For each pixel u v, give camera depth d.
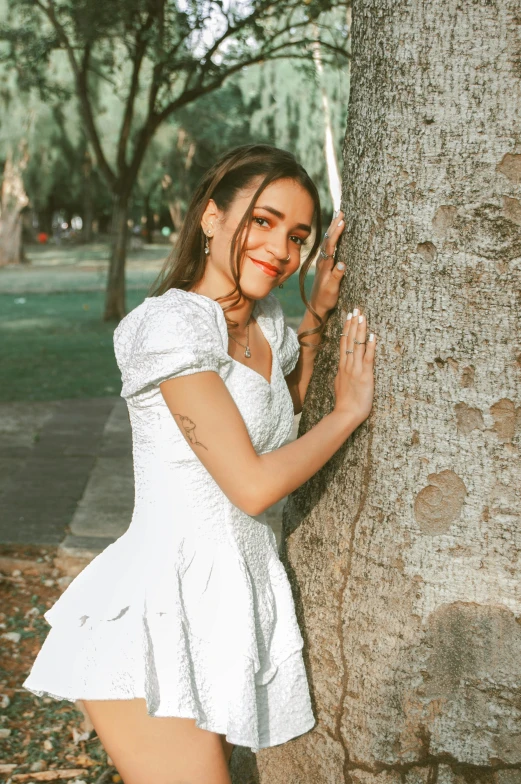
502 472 1.92
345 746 2.11
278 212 1.92
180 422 1.78
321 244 2.19
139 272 31.30
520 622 1.93
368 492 2.07
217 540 1.88
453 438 1.94
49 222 56.91
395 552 2.02
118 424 8.98
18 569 5.18
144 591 1.82
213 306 1.84
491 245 1.87
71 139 26.80
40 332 16.09
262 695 1.96
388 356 1.99
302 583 2.26
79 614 1.88
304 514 2.28
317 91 17.23
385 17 1.95
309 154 17.55
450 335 1.92
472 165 1.86
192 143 34.28
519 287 1.87
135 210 49.47
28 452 7.88
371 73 2.01
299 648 2.01
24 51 14.91
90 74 21.52
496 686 1.94
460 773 1.98
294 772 2.23
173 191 43.38
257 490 1.75
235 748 2.42
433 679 1.99
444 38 1.86
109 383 11.24
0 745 3.34
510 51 1.82
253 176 1.93
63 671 1.83
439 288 1.92
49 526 5.77
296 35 13.11
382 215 1.99
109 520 5.89
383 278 2.00
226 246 1.98
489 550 1.94
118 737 1.80
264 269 1.95
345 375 2.02
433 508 1.98
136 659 1.76
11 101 26.66
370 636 2.07
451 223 1.90
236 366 1.87
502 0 1.81
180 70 13.71
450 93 1.86
